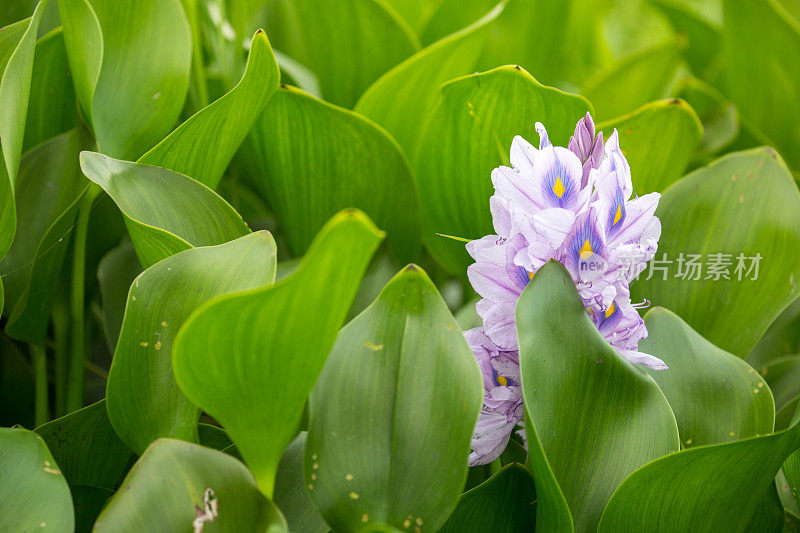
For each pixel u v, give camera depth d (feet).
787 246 3.78
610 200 3.24
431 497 3.13
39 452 3.20
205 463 3.13
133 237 3.44
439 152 3.87
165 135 3.77
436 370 3.20
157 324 3.30
